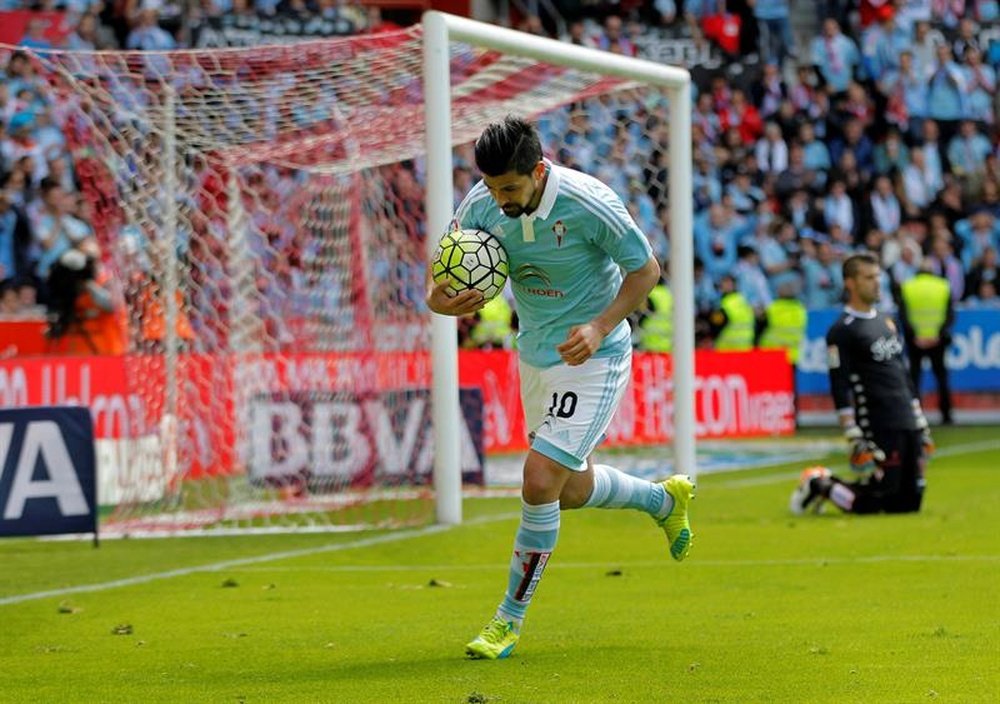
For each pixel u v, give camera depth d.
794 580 19.95
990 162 60.38
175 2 50.62
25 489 24.81
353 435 32.06
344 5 53.09
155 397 29.69
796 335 50.91
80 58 27.69
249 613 17.94
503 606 14.47
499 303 40.56
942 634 15.31
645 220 40.78
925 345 51.34
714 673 13.39
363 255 32.53
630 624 16.47
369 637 15.91
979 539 23.73
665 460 38.09
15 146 43.44
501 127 13.43
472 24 26.34
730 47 59.06
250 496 31.44
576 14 59.62
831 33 59.91
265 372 32.88
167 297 29.61
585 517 28.22
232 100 28.56
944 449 43.00
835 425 51.81
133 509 29.31
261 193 35.69
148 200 29.20
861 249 56.78
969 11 62.34
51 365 34.94
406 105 28.61
